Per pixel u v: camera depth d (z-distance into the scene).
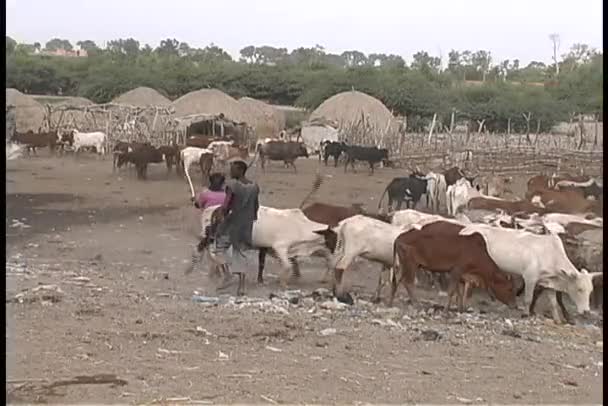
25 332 10.26
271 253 14.47
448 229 12.95
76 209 23.86
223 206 13.72
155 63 86.25
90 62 85.25
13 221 21.28
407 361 9.87
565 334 11.95
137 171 33.12
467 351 10.47
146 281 14.50
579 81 69.50
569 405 8.31
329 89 76.25
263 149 37.09
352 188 31.86
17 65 79.50
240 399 8.18
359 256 13.55
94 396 8.06
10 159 40.44
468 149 41.00
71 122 54.06
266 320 11.65
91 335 10.31
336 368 9.41
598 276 13.11
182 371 9.04
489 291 12.97
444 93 72.00
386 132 47.28
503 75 93.12
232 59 96.88
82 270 15.32
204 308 12.34
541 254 13.02
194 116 51.91
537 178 26.11
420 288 14.77
